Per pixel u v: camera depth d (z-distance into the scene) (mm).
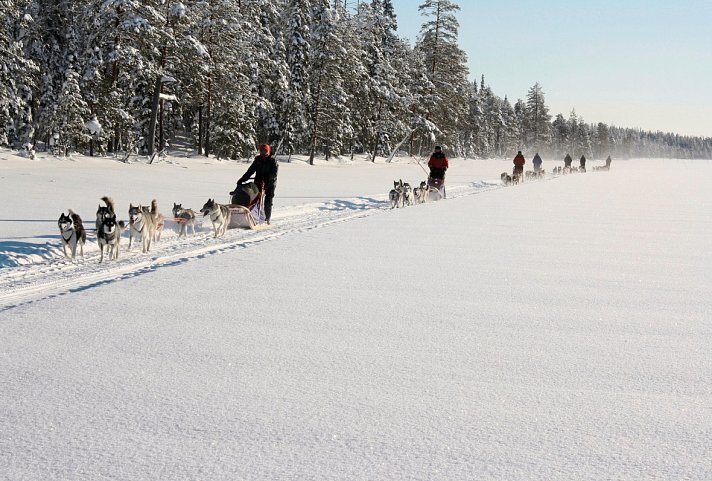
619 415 3346
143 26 35125
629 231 12594
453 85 64500
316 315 5496
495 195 24000
